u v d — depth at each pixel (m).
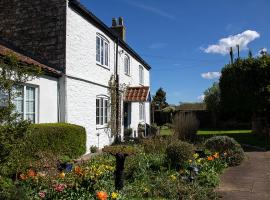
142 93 22.88
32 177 6.93
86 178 7.10
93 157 12.49
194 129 18.67
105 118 19.17
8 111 6.05
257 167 11.37
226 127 36.44
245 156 12.89
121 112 21.80
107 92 19.31
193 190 7.45
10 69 6.42
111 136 19.64
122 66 22.41
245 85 20.52
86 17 16.09
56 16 14.28
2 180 6.14
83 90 15.82
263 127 23.23
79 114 15.33
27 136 6.55
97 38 17.94
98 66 17.83
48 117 13.07
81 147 12.91
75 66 14.97
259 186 8.59
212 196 7.41
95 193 6.54
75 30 14.98
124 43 22.03
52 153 9.83
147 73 32.41
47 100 13.02
